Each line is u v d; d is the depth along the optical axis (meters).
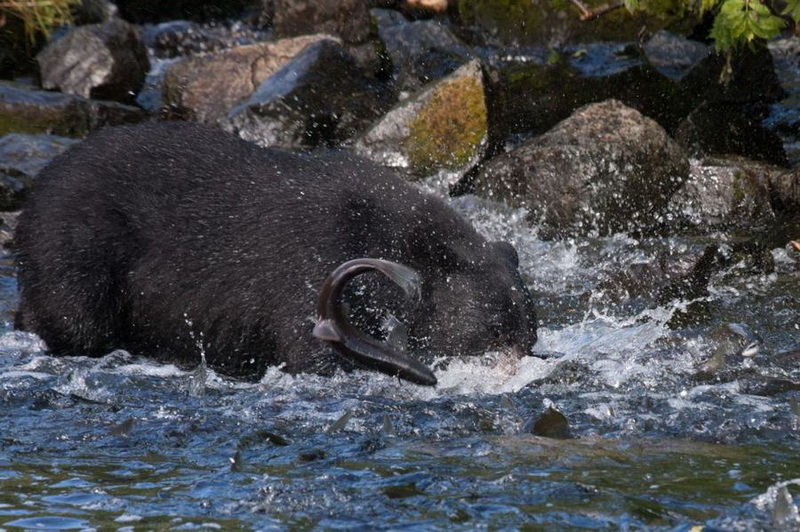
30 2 45.75
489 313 21.94
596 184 35.00
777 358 23.39
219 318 23.33
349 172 23.67
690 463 17.41
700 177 36.66
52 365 23.28
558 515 15.23
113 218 23.56
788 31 53.56
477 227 34.31
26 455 18.16
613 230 34.94
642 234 34.69
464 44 46.53
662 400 20.84
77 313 23.47
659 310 27.19
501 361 21.95
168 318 23.75
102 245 23.48
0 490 16.42
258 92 41.84
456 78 38.03
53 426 19.77
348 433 19.41
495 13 51.31
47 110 40.56
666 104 43.69
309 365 22.53
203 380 22.14
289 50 45.00
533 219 34.94
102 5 51.94
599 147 35.44
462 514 15.34
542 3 50.50
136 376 22.80
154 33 52.38
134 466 17.64
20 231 24.09
